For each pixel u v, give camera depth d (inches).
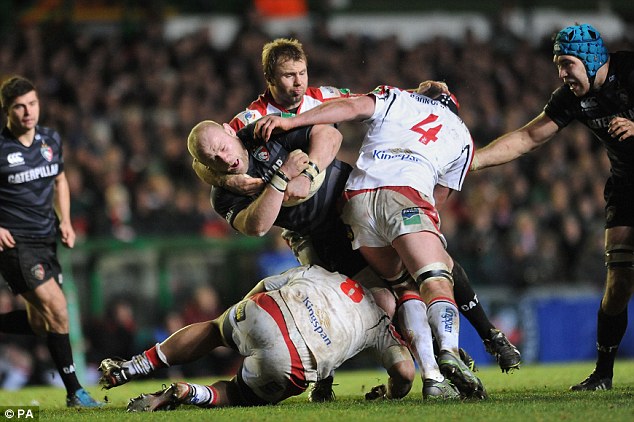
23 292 970.1
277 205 740.0
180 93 2506.2
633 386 888.9
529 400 711.7
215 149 745.6
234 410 701.3
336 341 727.1
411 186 759.7
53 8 2930.6
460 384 695.1
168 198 2006.6
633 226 863.7
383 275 776.3
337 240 800.3
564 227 2103.8
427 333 761.6
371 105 793.6
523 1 3267.7
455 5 3272.6
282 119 762.2
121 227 1902.1
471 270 1959.9
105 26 2945.4
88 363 1675.7
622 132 802.8
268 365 718.5
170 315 1732.3
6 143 967.0
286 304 722.2
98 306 1770.4
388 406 698.2
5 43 2608.3
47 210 989.8
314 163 753.6
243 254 1862.7
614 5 3353.8
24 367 1601.9
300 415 653.3
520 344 1815.9
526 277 1973.4
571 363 1679.4
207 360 1659.7
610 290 866.8
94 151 2199.8
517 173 2303.2
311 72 2598.4
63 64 2544.3
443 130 803.4
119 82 2512.3
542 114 884.6
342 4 3196.4
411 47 3002.0
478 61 2819.9
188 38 2721.5
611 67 832.3
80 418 695.7
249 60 2645.2
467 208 2105.1
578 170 2349.9
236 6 3110.2
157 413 701.3
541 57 2977.4
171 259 1834.4
